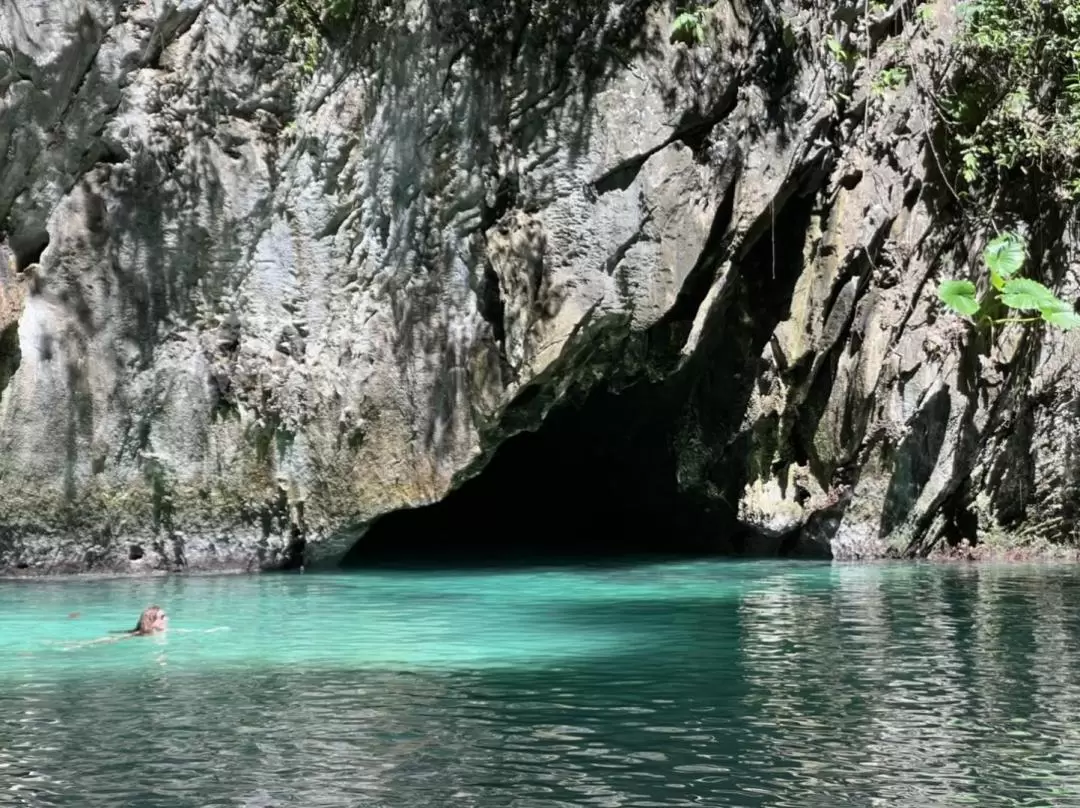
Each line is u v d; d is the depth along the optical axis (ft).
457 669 24.98
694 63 47.50
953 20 51.62
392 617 33.24
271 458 46.03
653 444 57.67
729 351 52.90
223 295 45.32
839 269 50.90
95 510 44.42
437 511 65.98
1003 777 17.10
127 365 44.39
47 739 19.10
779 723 20.15
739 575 45.21
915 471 52.16
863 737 19.29
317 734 19.39
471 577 44.55
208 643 28.58
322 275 46.06
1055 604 35.78
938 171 51.96
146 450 44.80
